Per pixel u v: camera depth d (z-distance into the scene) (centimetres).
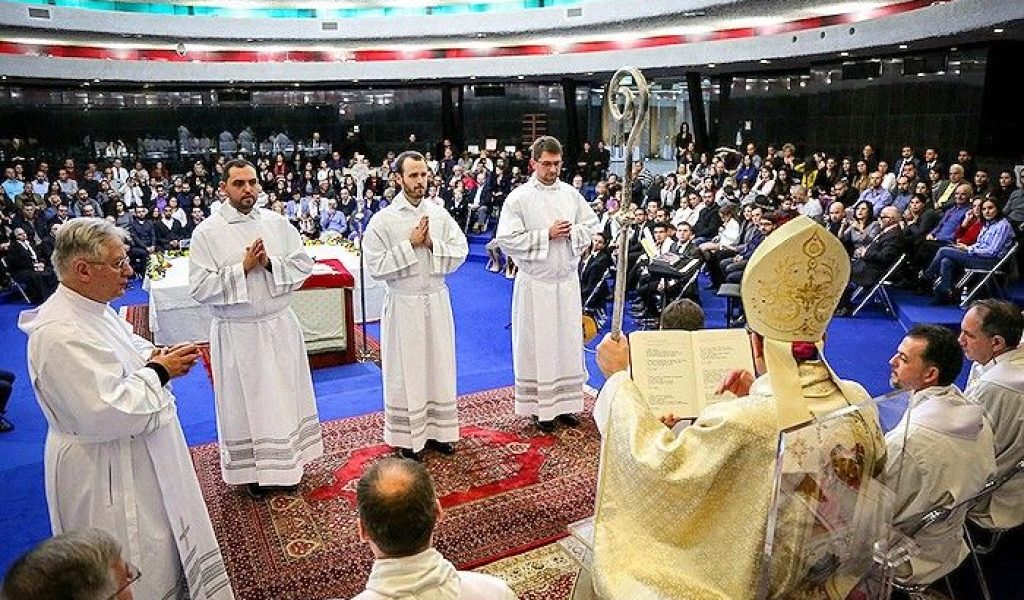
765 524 150
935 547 237
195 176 1742
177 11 1880
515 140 2116
